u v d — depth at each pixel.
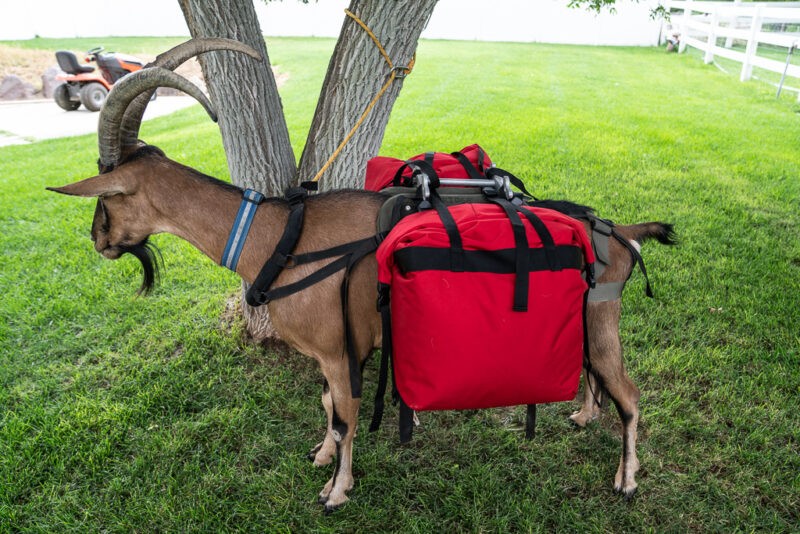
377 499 2.72
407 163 2.52
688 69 15.38
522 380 2.08
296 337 2.39
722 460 2.85
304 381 3.50
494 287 2.01
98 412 3.22
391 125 8.97
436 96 11.50
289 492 2.76
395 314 2.10
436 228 2.05
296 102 11.64
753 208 5.68
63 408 3.25
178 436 3.07
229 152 3.34
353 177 3.41
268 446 3.02
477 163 2.72
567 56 18.39
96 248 2.44
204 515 2.61
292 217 2.34
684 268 4.54
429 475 2.85
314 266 2.30
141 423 3.17
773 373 3.33
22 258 5.12
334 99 3.21
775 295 4.11
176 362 3.60
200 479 2.83
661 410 3.15
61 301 4.36
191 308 4.23
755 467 2.79
